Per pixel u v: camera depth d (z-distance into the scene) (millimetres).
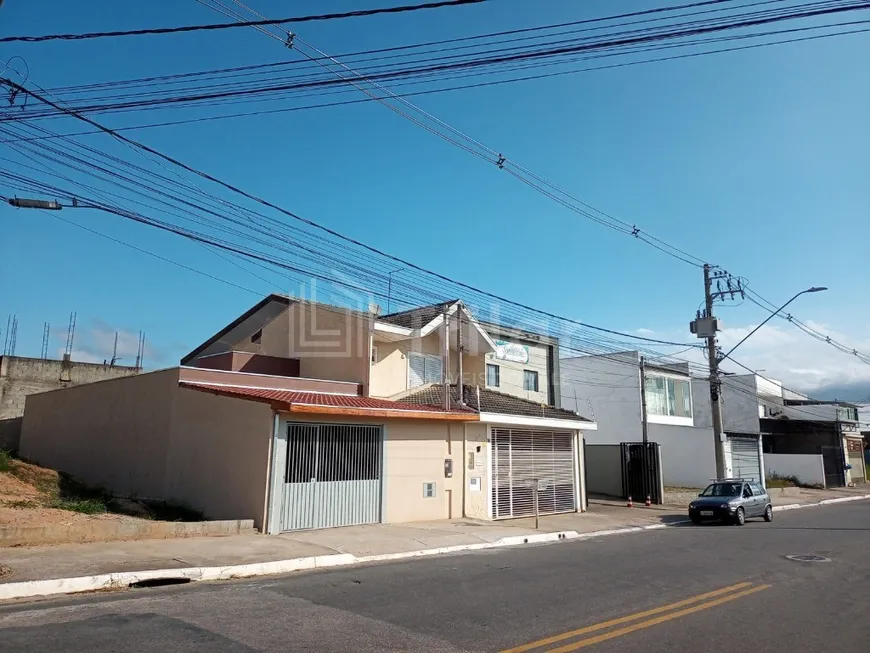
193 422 16891
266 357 22688
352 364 21562
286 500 14648
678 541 16125
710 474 33844
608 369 36625
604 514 23125
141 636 6391
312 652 6082
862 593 9633
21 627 6590
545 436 22969
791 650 6637
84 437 21719
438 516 18500
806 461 44438
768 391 49094
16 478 17031
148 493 18062
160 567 9734
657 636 7004
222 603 7977
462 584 9688
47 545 10945
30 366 31969
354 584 9547
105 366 34312
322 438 15711
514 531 16828
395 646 6355
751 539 16578
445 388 20438
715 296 27078
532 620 7523
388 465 17219
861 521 22266
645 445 27922
